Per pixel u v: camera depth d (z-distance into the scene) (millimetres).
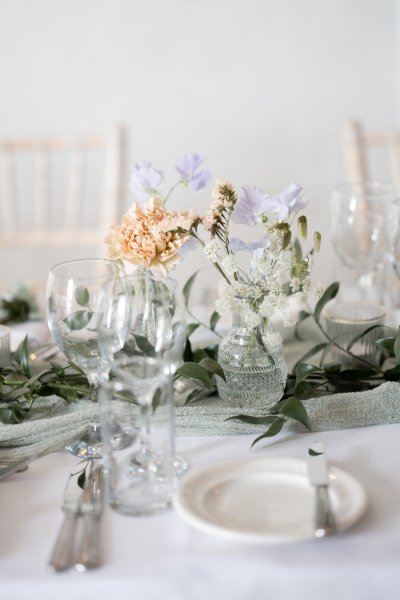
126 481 658
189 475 671
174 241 828
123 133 1876
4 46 2434
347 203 1247
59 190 2529
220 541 597
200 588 561
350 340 978
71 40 2428
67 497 667
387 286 1343
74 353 797
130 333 734
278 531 591
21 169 2502
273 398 826
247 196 778
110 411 668
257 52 2441
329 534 576
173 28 2418
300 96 2479
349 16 2414
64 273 803
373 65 2451
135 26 2416
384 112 2492
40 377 910
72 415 798
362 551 578
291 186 758
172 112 2490
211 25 2418
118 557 583
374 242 1251
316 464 683
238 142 2518
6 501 683
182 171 896
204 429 806
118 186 1860
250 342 812
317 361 1014
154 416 679
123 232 836
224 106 2484
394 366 975
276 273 777
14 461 745
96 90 2469
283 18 2414
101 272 826
